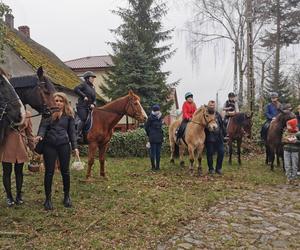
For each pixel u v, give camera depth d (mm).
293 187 10438
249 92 22453
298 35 30312
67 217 7086
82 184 9672
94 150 10000
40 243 5926
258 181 11094
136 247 5996
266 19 25500
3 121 6773
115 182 10109
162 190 9453
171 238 6477
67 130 7582
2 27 11664
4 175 7492
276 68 31406
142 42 27406
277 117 12625
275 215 7816
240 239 6531
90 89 10086
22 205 7695
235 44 26938
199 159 11641
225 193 9438
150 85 24484
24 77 7812
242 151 17594
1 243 5859
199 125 11359
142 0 28266
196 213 7777
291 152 10938
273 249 6164
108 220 7016
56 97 7395
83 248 5801
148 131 12656
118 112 10172
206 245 6250
